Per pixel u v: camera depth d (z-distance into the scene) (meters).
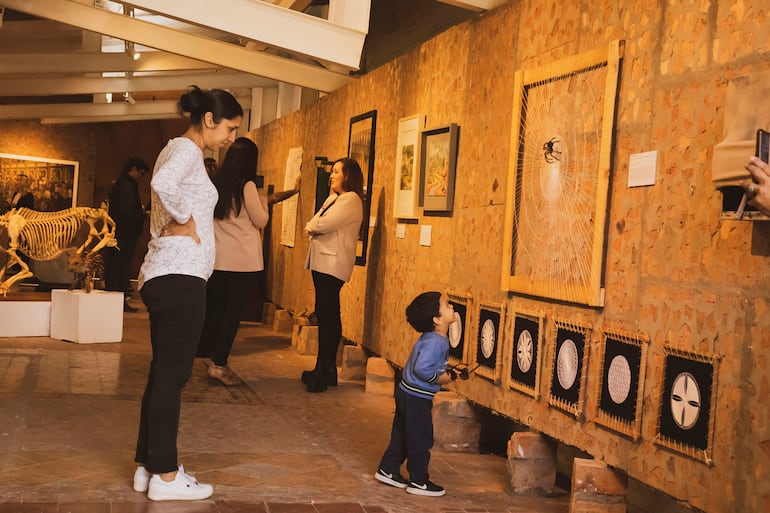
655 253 3.60
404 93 6.98
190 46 8.74
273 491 3.94
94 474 3.98
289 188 11.41
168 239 3.68
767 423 2.93
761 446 2.94
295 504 3.77
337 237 6.79
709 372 3.21
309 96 12.17
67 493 3.65
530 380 4.54
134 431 4.88
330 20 6.30
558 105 4.45
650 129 3.69
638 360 3.64
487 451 5.28
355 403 6.36
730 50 3.22
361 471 4.47
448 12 8.59
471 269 5.45
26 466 4.02
